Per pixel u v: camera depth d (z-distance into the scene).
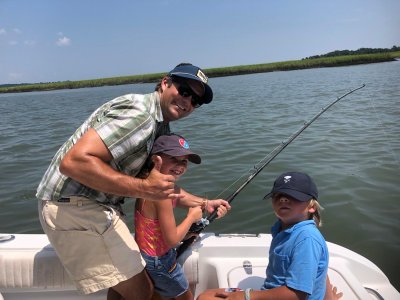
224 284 2.32
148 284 2.11
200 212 2.29
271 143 8.06
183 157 1.94
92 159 1.68
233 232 4.28
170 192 1.71
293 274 1.74
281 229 2.07
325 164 6.32
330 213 4.56
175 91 1.97
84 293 1.99
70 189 1.88
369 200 4.84
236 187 5.50
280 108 13.73
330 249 2.55
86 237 1.92
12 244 2.41
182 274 2.21
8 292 2.29
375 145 7.42
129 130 1.76
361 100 14.07
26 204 5.46
